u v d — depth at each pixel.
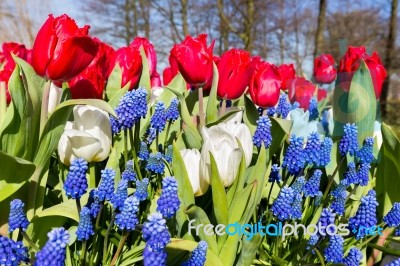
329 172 0.58
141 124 0.62
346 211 0.57
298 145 0.49
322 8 4.44
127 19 6.34
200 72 0.54
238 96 0.58
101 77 0.56
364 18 5.83
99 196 0.40
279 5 6.00
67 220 0.48
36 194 0.47
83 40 0.42
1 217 0.45
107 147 0.48
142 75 0.67
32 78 0.45
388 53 4.17
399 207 0.47
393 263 0.42
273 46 7.01
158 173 0.51
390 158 0.54
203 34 0.56
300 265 0.47
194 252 0.39
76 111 0.47
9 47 0.71
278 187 0.57
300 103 0.94
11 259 0.35
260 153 0.46
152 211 0.46
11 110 0.44
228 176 0.45
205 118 0.62
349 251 0.46
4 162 0.41
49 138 0.45
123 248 0.46
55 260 0.31
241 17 5.11
